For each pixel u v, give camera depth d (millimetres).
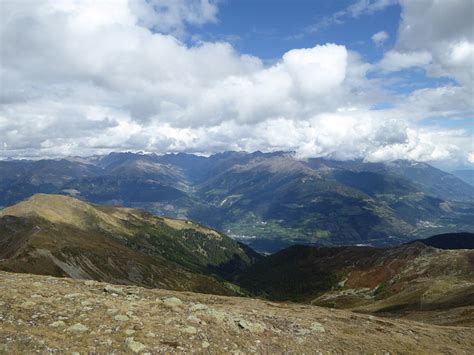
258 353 29062
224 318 34781
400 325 52062
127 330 27625
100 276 170625
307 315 48594
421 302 124125
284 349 31328
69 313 30188
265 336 33438
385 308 131625
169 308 36094
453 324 77688
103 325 28188
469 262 176375
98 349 23594
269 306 55125
